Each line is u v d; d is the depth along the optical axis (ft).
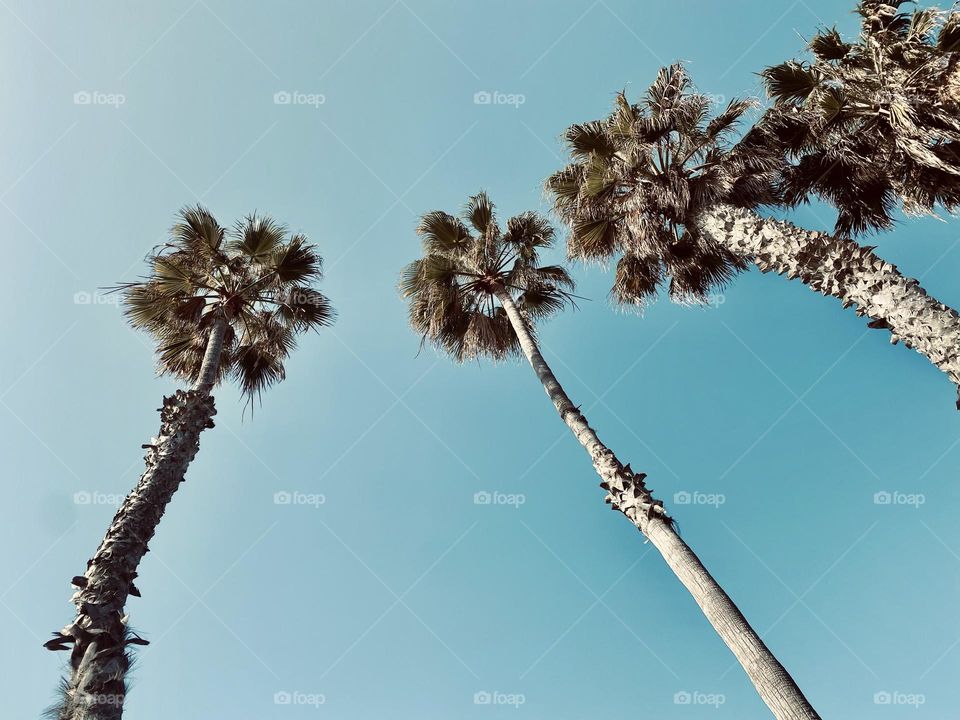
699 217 29.14
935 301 20.24
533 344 34.53
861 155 31.17
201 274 34.09
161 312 33.04
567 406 28.84
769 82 32.12
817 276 23.32
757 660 17.34
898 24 31.27
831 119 30.25
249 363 35.60
